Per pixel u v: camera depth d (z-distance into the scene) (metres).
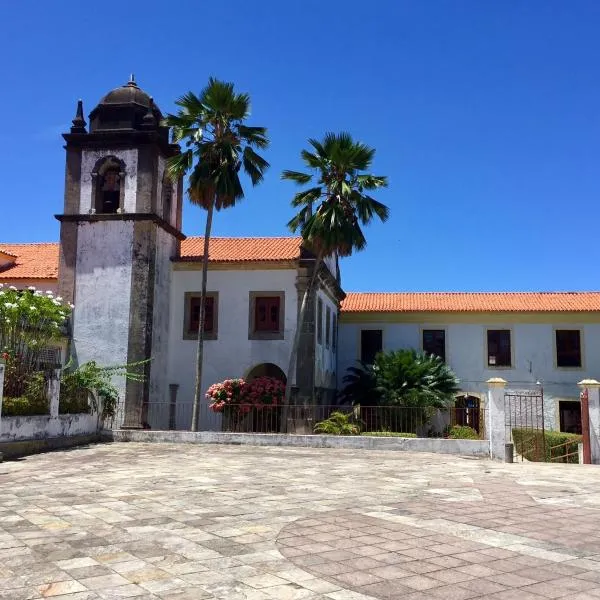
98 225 25.20
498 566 6.65
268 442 20.47
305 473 13.79
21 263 28.64
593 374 31.45
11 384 17.47
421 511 9.47
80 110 25.98
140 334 24.30
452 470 14.59
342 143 23.72
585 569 6.55
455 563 6.75
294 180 24.34
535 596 5.72
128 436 21.25
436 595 5.75
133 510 9.42
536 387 31.73
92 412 21.23
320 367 27.31
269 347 25.89
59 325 22.64
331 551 7.18
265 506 9.80
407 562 6.77
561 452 19.88
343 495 10.88
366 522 8.66
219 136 23.28
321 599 5.63
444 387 28.61
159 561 6.75
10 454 16.42
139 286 24.58
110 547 7.30
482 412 24.42
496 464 16.00
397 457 17.55
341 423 22.02
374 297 35.38
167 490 11.26
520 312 32.09
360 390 29.03
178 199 27.84
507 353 32.38
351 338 33.47
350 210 23.81
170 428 25.92
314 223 23.36
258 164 23.89
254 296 26.33
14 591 5.76
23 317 19.98
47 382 18.62
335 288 30.69
